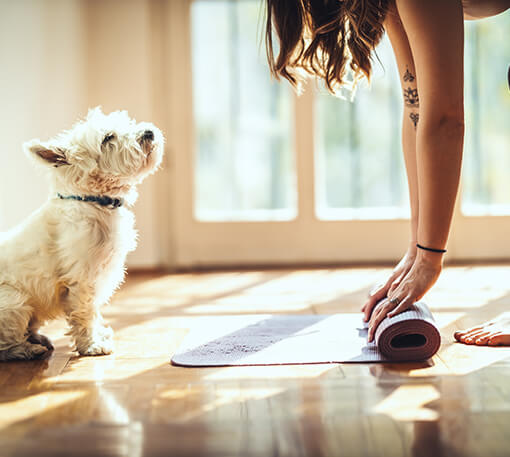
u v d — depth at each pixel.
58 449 1.25
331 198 4.13
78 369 1.78
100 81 3.99
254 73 4.07
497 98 4.04
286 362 1.79
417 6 1.71
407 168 2.10
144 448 1.25
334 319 2.33
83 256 1.85
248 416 1.40
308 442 1.26
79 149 1.85
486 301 2.68
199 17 4.04
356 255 4.10
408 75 2.03
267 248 4.10
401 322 1.77
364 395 1.52
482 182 4.08
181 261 4.09
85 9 3.94
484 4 1.91
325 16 1.97
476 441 1.25
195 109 4.08
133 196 2.03
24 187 3.41
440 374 1.67
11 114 3.26
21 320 1.87
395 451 1.21
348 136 4.09
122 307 2.73
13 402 1.52
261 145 4.11
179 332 2.22
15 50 3.31
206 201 4.13
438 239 1.80
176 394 1.55
